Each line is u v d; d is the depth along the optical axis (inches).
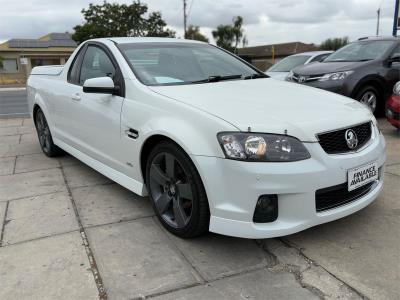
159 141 132.1
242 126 109.0
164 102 129.3
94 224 141.3
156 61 159.0
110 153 156.8
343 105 132.7
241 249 122.2
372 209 145.4
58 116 200.5
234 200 109.4
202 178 113.0
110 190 173.0
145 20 1432.1
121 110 145.4
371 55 306.5
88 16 1413.6
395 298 98.3
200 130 114.7
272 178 106.0
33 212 153.0
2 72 1861.5
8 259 120.6
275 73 393.4
